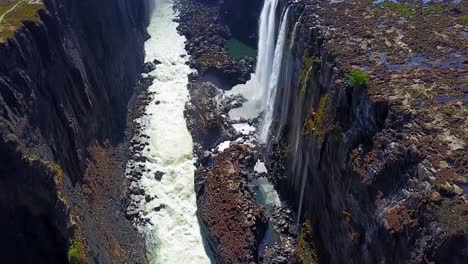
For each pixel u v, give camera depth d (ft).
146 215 222.89
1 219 175.42
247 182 233.96
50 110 200.13
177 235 213.66
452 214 124.06
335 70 188.96
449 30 210.38
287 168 232.53
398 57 192.03
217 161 244.42
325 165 186.80
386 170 148.87
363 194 155.53
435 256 120.88
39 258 176.04
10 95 176.55
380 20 223.71
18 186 173.17
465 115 156.46
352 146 168.96
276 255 198.80
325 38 209.36
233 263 192.95
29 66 193.06
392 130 156.66
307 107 213.46
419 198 132.36
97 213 203.31
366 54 195.52
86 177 214.69
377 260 142.20
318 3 244.01
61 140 202.18
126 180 240.32
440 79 175.63
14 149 169.68
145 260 201.77
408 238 129.49
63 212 170.09
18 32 193.06
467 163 138.10
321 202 191.11
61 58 220.64
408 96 166.20
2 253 174.29
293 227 214.48
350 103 177.17
